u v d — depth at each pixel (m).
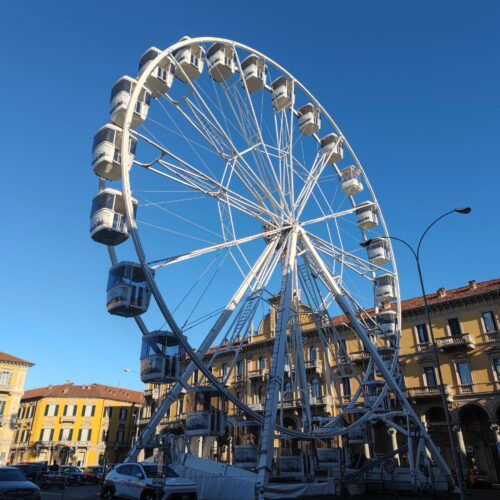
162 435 21.70
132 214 20.67
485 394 37.56
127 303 20.33
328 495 24.03
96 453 72.56
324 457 29.66
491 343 38.59
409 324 43.56
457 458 17.22
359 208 35.09
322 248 30.39
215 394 22.91
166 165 22.47
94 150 22.45
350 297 30.44
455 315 41.28
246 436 30.36
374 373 42.19
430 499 23.91
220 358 57.56
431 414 40.56
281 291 24.77
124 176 20.83
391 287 34.00
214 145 24.22
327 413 44.00
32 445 72.25
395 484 25.09
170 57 23.75
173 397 21.23
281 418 26.56
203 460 20.39
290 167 28.95
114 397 77.00
